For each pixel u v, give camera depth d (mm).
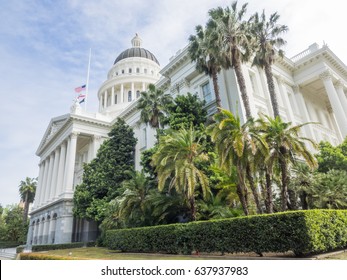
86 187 33500
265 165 13953
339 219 11000
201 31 23078
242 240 11078
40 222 44031
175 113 23672
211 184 17484
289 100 30766
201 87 28672
